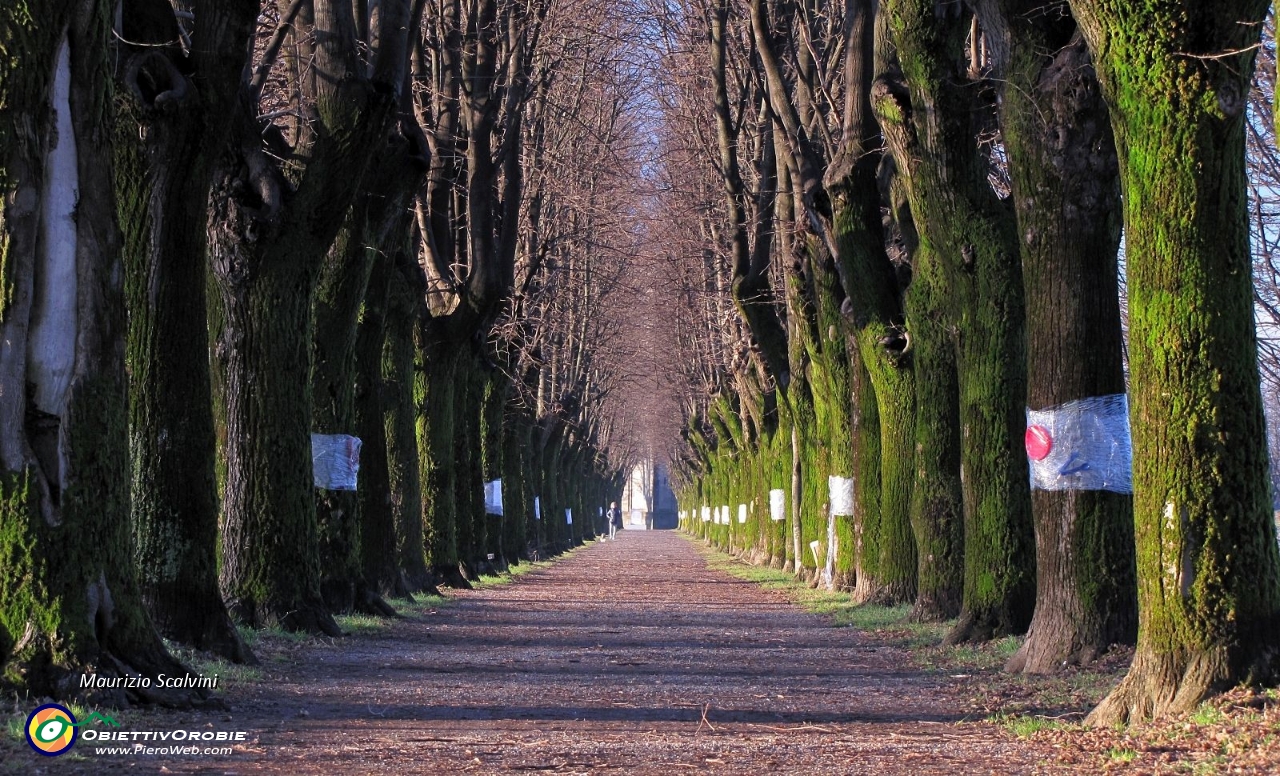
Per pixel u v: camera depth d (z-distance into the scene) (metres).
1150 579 10.66
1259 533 10.49
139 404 15.50
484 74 31.97
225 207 18.86
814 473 37.69
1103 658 14.92
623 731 11.52
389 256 25.73
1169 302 10.52
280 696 13.34
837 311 30.70
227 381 19.33
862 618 24.33
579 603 31.33
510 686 14.93
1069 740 10.33
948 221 18.61
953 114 18.09
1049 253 15.02
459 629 23.11
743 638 21.91
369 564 26.66
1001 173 24.67
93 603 11.43
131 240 15.41
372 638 20.45
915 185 18.95
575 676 16.16
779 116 29.52
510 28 32.94
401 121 23.14
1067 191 14.80
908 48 18.11
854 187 25.11
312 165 19.06
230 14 15.18
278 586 19.38
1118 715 10.81
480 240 33.50
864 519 28.09
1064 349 15.02
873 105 19.36
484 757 9.95
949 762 9.68
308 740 10.57
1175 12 10.34
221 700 12.16
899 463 26.27
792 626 24.38
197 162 15.41
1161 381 10.57
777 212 33.25
